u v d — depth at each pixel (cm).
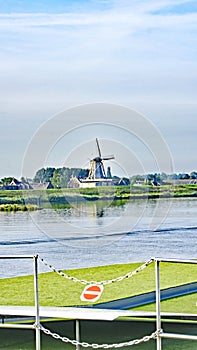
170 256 1894
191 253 1927
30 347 809
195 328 850
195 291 1055
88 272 1402
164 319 850
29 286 1123
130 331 839
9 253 1969
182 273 1187
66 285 1118
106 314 817
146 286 1066
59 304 941
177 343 816
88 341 831
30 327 746
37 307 743
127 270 1434
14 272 1552
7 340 827
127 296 962
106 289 1032
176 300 983
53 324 847
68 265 1661
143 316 841
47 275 1232
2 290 1083
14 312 831
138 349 805
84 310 837
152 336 711
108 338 835
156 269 707
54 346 812
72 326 846
